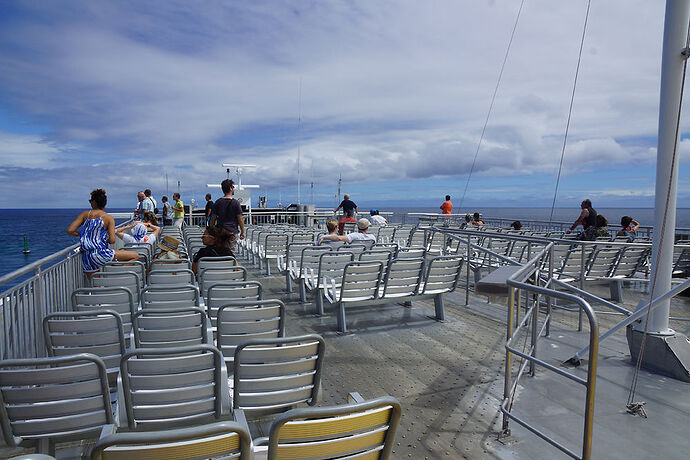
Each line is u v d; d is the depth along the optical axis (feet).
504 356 15.39
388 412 5.97
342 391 12.55
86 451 9.36
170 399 8.59
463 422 10.92
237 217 26.96
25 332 11.74
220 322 11.14
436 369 14.23
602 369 14.32
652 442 10.05
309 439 5.57
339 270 20.17
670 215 13.64
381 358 15.14
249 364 9.00
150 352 8.09
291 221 67.15
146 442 4.74
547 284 16.83
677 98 13.15
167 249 22.17
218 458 5.17
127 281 16.17
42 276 13.58
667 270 13.89
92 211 20.22
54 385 7.90
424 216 60.03
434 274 19.19
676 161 13.43
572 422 10.92
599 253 22.85
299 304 22.38
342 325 17.90
